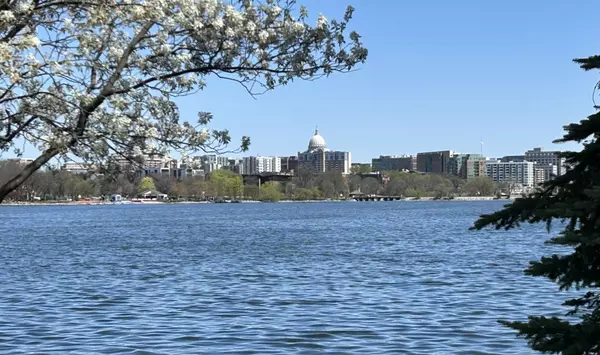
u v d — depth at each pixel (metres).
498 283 34.12
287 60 11.23
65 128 10.21
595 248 6.21
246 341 21.38
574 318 23.09
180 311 26.91
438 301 28.73
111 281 37.44
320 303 28.52
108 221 136.38
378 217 147.62
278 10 11.09
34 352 20.06
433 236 79.75
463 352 19.67
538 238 73.94
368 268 42.88
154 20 10.49
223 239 77.62
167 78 11.05
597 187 5.80
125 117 10.37
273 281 36.38
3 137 10.32
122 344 21.08
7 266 47.31
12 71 9.16
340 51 11.20
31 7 9.73
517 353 19.52
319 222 125.06
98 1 10.01
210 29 11.04
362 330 22.80
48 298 30.86
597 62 6.34
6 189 10.13
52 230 103.25
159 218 151.62
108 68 10.69
